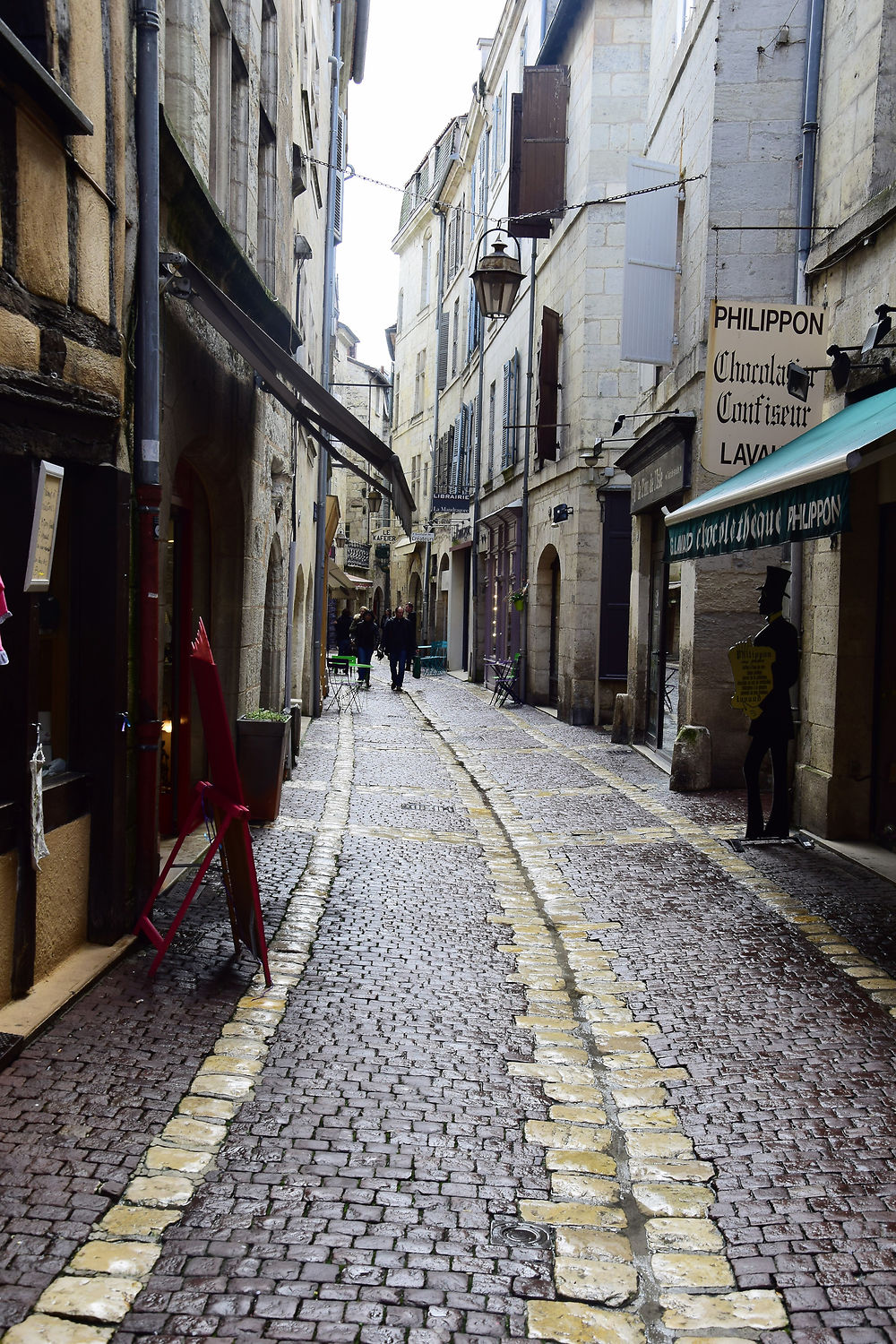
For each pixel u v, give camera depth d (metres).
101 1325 2.71
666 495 12.87
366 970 5.53
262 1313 2.79
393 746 15.14
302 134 14.08
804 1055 4.55
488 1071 4.38
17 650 4.49
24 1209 3.18
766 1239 3.22
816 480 5.92
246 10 8.81
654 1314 2.88
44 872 4.90
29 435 4.46
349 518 63.09
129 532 5.56
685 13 12.88
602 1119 3.98
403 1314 2.82
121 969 5.30
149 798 5.80
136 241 5.65
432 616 38.91
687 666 11.71
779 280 11.12
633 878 7.59
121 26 5.36
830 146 8.80
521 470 23.55
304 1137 3.72
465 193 33.50
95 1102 3.87
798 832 8.80
